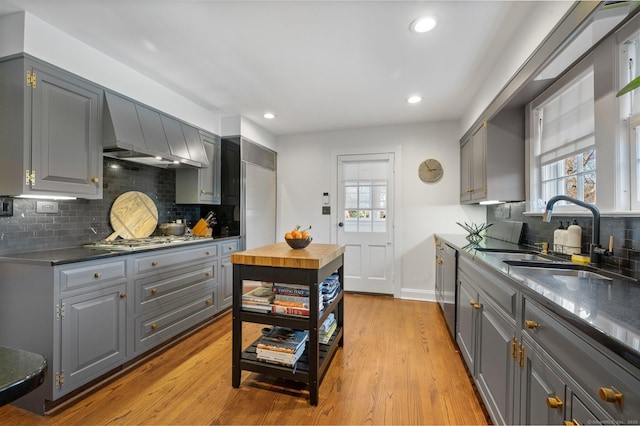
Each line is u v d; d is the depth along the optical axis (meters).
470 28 1.89
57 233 2.22
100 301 1.90
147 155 2.50
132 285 2.13
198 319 2.79
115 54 2.19
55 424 1.56
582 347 0.81
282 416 1.64
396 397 1.80
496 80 2.32
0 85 1.75
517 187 2.40
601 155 1.46
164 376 2.03
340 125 3.98
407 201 3.91
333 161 4.21
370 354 2.34
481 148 2.69
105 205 2.60
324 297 2.03
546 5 1.56
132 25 1.84
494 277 1.53
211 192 3.45
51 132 1.85
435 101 3.11
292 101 3.12
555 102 2.02
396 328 2.87
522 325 1.19
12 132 1.74
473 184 3.00
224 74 2.51
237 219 3.56
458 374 2.05
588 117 1.71
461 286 2.27
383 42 2.03
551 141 2.09
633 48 1.35
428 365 2.17
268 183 4.20
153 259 2.31
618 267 1.41
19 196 1.90
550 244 2.11
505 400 1.35
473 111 3.02
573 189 1.92
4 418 1.61
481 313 1.72
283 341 1.87
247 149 3.69
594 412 0.75
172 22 1.82
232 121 3.57
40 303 1.67
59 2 1.63
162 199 3.22
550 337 0.98
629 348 0.62
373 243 4.06
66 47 1.93
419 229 3.87
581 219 1.79
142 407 1.70
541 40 1.62
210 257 2.97
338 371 2.09
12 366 0.63
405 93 2.90
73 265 1.74
